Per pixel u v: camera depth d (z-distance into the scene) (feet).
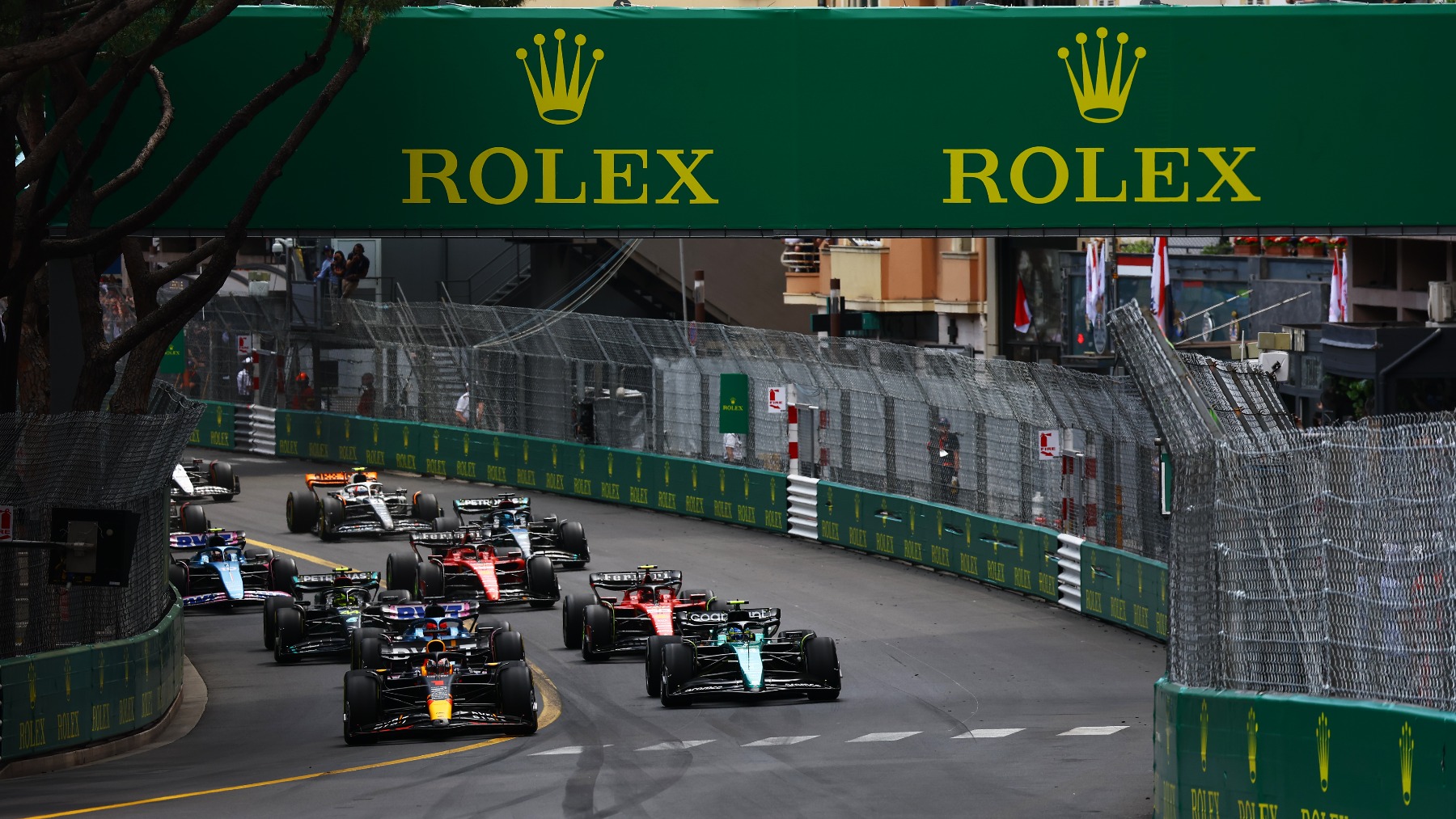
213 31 268.82
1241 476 140.26
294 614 284.41
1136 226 271.49
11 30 235.20
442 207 271.28
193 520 386.32
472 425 506.07
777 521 406.41
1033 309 495.00
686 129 271.49
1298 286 400.88
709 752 206.18
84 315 263.08
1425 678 113.39
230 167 270.05
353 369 544.62
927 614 312.71
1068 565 315.99
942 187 271.28
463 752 210.38
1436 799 108.99
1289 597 132.05
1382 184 271.08
